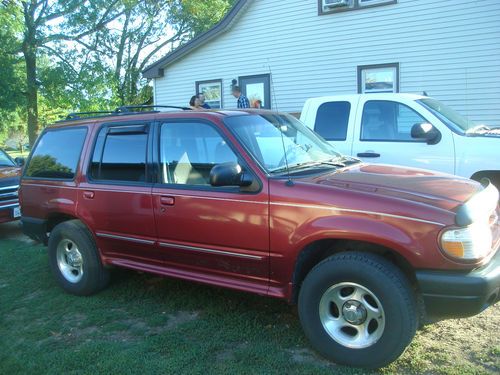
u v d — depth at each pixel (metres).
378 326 3.26
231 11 13.09
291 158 4.05
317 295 3.46
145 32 26.41
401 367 3.35
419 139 6.34
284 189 3.59
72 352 3.77
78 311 4.64
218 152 3.98
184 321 4.28
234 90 11.12
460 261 3.06
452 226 3.09
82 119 5.18
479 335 3.76
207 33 13.66
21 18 20.03
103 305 4.73
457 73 10.45
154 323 4.25
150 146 4.38
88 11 22.19
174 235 4.14
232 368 3.44
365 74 11.61
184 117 4.25
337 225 3.35
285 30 12.63
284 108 12.91
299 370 3.37
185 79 14.68
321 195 3.46
